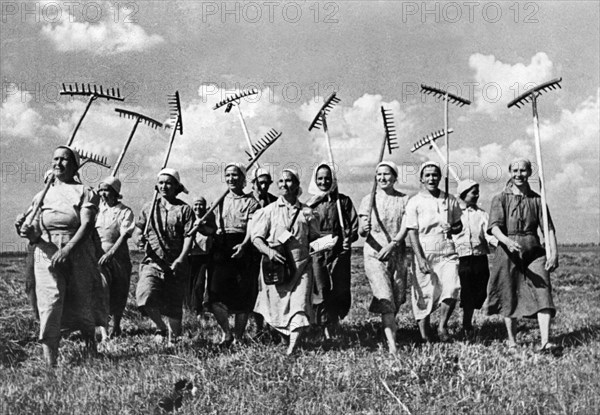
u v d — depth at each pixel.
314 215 9.53
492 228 9.59
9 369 8.52
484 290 11.47
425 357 8.28
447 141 10.53
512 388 7.34
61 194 9.02
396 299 9.86
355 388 7.39
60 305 8.83
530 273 9.45
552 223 9.59
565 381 7.50
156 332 10.60
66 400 7.12
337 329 10.92
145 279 10.38
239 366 8.09
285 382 7.50
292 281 9.16
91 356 8.92
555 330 11.14
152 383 7.60
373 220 9.98
